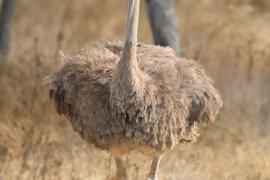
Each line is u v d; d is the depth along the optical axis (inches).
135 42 1081.4
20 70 1737.2
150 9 1691.7
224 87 1879.9
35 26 2822.3
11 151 1359.5
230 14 2812.5
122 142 1111.6
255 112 1707.7
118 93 1082.1
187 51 2102.6
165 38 1680.6
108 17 2940.5
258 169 1360.7
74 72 1162.0
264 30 2669.8
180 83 1131.3
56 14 2982.3
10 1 2317.9
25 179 1268.5
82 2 3107.8
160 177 1301.7
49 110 1528.1
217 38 2358.5
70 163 1355.8
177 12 2861.7
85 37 2385.6
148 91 1090.1
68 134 1473.9
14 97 1587.1
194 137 1194.0
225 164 1379.2
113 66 1143.6
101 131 1109.7
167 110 1102.4
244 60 2075.5
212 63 1980.8
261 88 1920.5
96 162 1362.0
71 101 1159.6
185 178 1301.7
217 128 1541.6
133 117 1088.8
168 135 1115.3
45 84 1221.1
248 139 1544.0
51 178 1275.8
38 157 1311.5
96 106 1109.1
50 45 2313.0
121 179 1167.6
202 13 2827.3
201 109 1159.0
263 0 3105.3
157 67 1135.6
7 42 2300.7
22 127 1435.8
